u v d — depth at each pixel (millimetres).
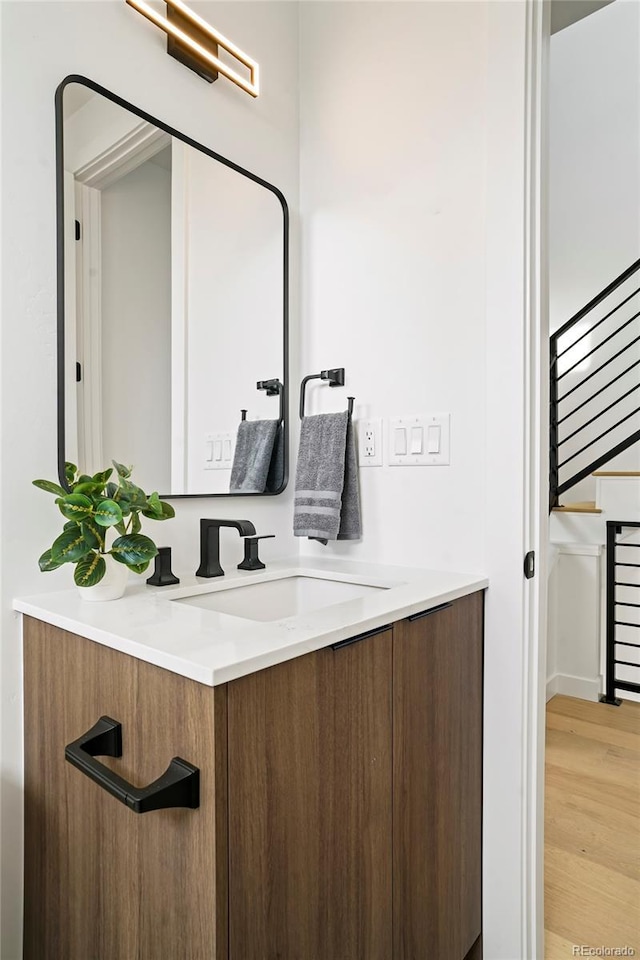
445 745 1052
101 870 788
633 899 1422
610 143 3926
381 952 887
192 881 642
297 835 728
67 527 903
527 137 1118
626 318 3840
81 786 823
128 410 1124
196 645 699
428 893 1009
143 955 716
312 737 749
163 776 644
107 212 1082
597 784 1984
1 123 927
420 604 957
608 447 3883
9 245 940
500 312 1147
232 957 637
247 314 1379
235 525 1136
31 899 933
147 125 1149
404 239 1320
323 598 1269
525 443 1122
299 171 1531
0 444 932
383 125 1360
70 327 1023
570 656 2861
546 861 1570
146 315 1152
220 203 1306
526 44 1113
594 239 3984
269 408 1442
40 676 909
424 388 1284
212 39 1252
